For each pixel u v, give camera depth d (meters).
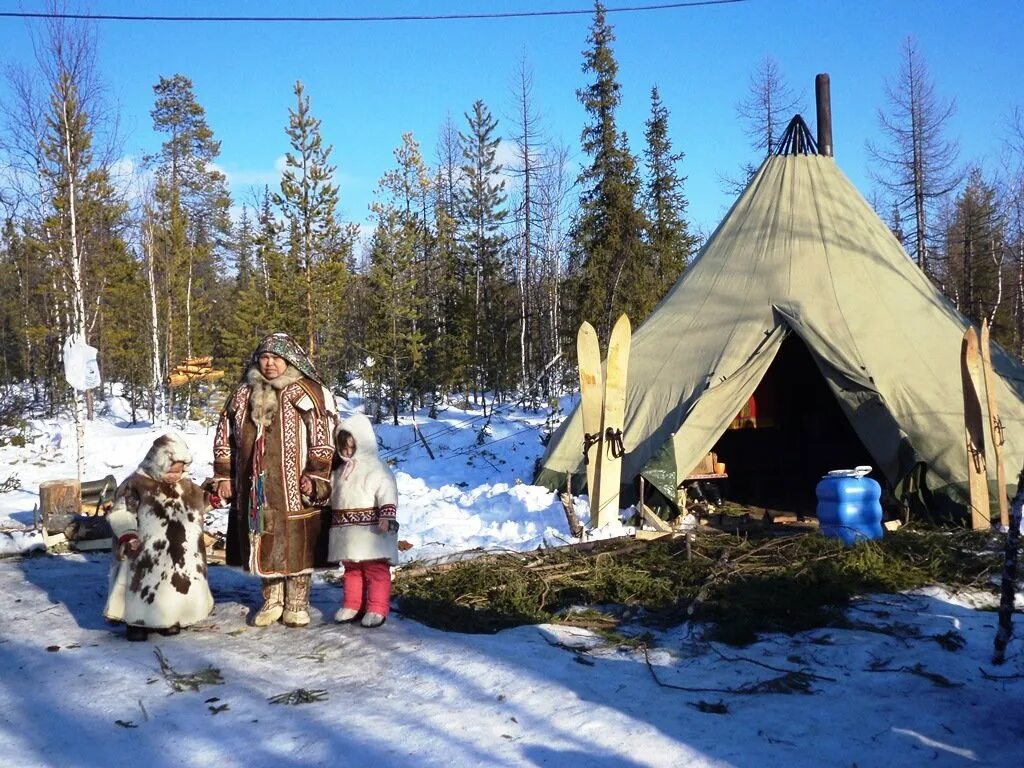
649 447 10.70
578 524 8.86
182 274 31.53
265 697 4.57
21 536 8.94
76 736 4.10
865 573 7.05
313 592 6.99
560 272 41.16
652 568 7.34
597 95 27.55
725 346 11.17
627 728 4.14
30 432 23.06
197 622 5.77
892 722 4.27
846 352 10.82
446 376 29.50
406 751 3.90
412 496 13.16
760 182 13.18
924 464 9.74
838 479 8.50
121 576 5.66
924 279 12.48
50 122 17.47
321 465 5.77
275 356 5.79
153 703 4.49
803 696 4.62
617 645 5.51
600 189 27.61
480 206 35.34
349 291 36.81
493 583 6.83
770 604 6.20
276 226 27.56
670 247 31.20
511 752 3.89
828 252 11.95
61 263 20.55
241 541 5.79
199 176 45.47
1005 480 9.84
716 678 4.89
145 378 30.91
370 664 5.06
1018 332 35.81
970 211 35.28
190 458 5.73
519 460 17.27
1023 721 4.31
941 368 10.80
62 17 17.34
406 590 6.84
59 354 28.81
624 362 9.58
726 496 12.69
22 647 5.46
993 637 5.67
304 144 26.27
